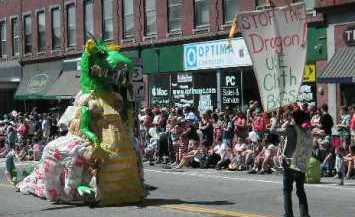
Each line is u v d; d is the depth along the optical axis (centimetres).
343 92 2158
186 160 2030
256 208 1141
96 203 1170
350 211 1106
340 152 1580
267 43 1076
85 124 1171
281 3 2259
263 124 1844
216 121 2066
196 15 2772
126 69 1201
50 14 3669
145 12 3030
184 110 2500
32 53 3831
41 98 3569
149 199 1276
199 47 2738
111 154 1160
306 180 1539
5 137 2869
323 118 1769
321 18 2220
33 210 1152
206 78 2725
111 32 3228
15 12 3972
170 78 2902
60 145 1206
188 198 1294
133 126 1235
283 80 1072
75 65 3428
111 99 1197
